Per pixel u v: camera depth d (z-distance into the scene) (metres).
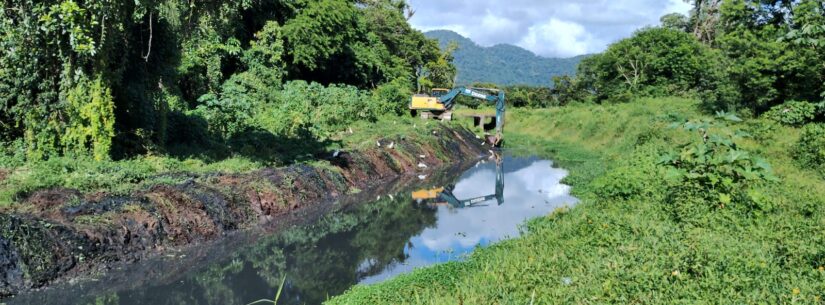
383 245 12.16
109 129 12.89
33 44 11.92
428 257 11.23
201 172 13.66
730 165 10.55
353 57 36.50
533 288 7.18
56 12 11.77
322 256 11.31
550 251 9.02
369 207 15.99
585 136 33.03
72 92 12.38
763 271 6.79
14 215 9.09
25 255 8.57
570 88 57.97
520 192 18.42
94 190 11.10
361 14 45.00
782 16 23.56
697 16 50.06
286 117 20.06
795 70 22.75
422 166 22.75
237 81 26.03
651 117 29.00
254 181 13.85
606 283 6.74
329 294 9.27
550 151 30.33
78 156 12.57
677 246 7.78
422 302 7.56
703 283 6.48
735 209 9.42
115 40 13.12
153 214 10.78
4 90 11.89
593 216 10.55
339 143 20.73
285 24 31.55
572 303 6.48
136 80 14.59
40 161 11.92
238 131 17.92
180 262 10.34
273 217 13.53
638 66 44.16
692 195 10.09
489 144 32.84
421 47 58.06
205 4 14.95
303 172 15.80
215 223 11.85
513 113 46.31
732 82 25.95
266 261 10.90
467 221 14.32
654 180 12.63
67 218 9.77
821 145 15.09
